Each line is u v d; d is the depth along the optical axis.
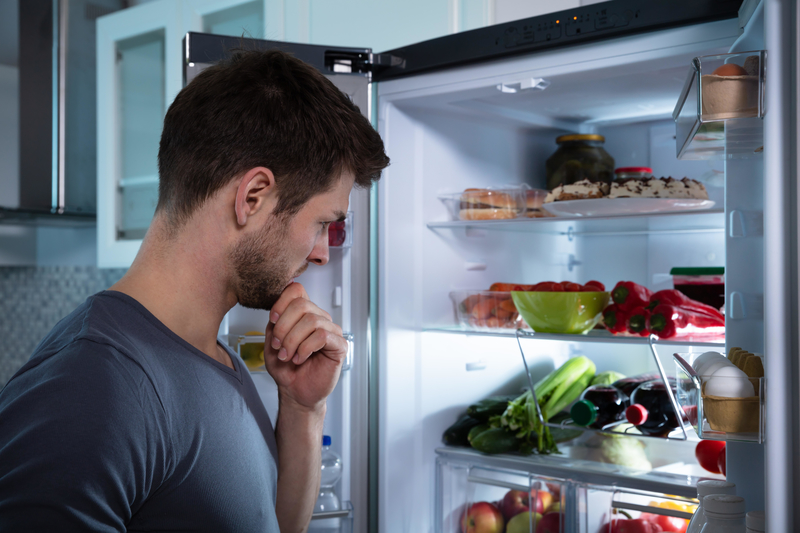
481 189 1.47
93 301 0.67
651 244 1.68
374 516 1.38
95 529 0.54
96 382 0.58
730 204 0.98
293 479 0.90
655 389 1.29
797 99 0.74
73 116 2.14
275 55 0.73
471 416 1.53
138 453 0.58
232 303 0.76
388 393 1.39
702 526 0.88
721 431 0.83
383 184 1.39
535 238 1.75
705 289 1.28
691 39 1.05
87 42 2.19
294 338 0.81
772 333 0.76
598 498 1.28
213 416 0.68
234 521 0.68
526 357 1.54
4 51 2.27
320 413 0.91
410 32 1.59
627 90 1.31
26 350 2.60
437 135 1.50
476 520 1.46
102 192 2.07
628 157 1.70
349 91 1.33
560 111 1.53
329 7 1.70
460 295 1.49
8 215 2.10
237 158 0.68
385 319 1.39
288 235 0.72
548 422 1.42
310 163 0.70
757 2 0.85
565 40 1.14
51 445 0.53
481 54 1.22
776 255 0.75
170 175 0.70
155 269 0.71
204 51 1.22
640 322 1.24
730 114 0.77
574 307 1.29
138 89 2.01
